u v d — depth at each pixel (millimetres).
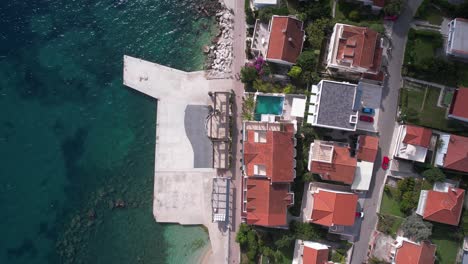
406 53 58469
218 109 62156
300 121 60312
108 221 65750
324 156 57094
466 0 57375
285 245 58969
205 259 63812
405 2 59156
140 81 65250
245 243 62188
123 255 65375
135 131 66125
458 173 58031
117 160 66250
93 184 66312
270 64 59875
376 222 60438
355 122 55438
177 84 64500
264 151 56656
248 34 62312
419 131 56469
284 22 56125
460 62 58750
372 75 58750
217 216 61250
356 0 58312
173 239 64750
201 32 65312
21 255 65938
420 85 59344
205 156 63594
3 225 66000
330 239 60312
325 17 58938
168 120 64438
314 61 57719
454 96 57219
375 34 55031
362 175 58375
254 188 57531
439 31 58812
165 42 66062
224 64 63469
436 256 59344
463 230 57719
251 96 61125
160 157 64438
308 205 60719
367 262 60156
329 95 55250
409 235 58188
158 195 64438
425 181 58875
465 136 58062
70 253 65688
